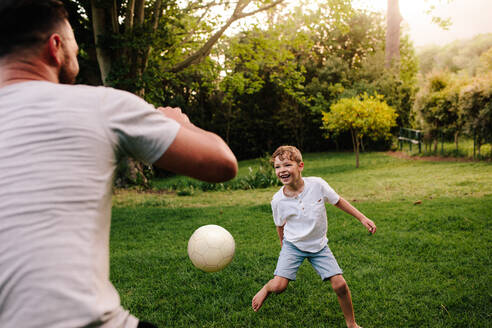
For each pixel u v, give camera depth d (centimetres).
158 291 322
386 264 364
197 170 94
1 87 89
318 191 264
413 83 2123
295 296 305
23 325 72
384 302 285
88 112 86
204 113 2506
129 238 533
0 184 77
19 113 84
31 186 77
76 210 80
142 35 939
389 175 1082
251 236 509
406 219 535
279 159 260
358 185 938
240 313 279
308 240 257
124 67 970
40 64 93
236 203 839
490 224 479
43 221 76
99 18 952
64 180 79
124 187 1147
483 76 1176
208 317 278
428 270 345
